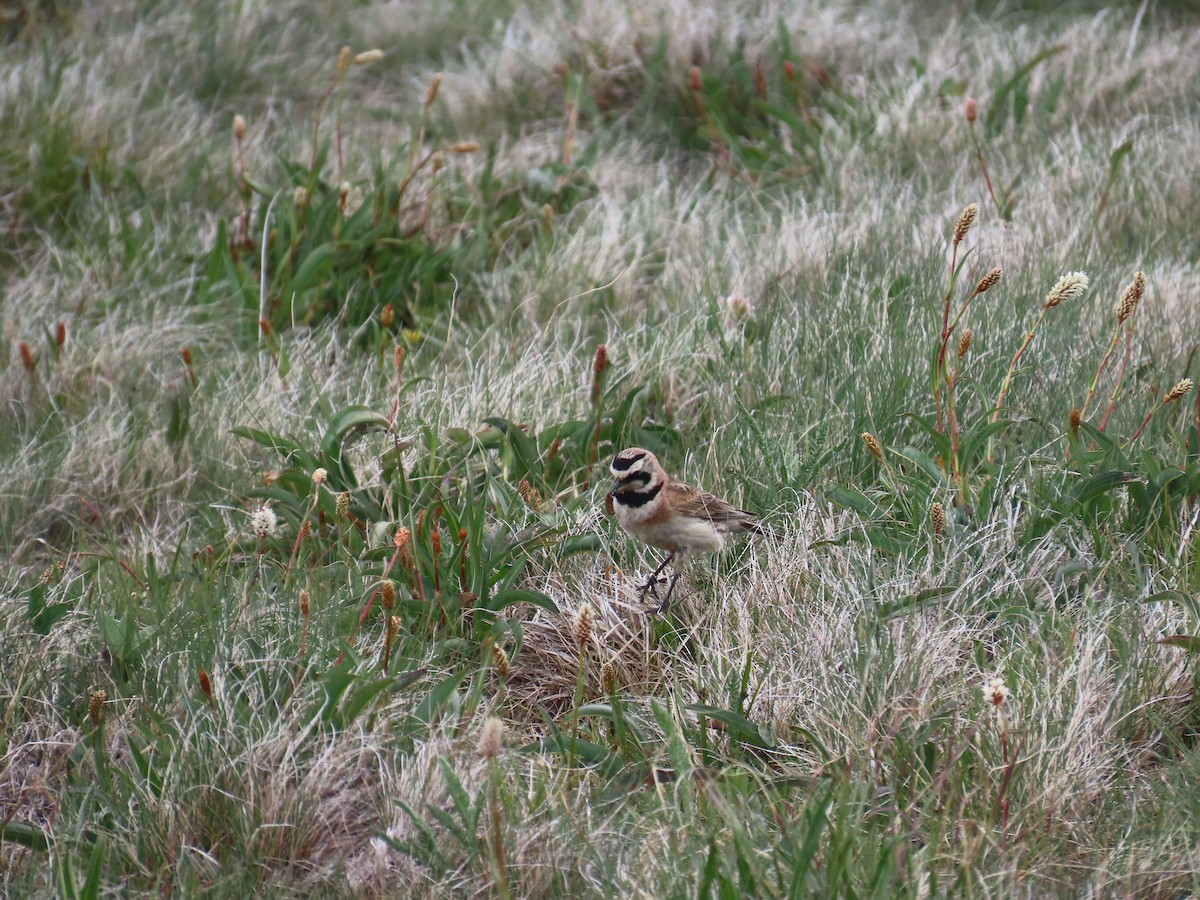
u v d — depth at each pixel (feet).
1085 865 22.34
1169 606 27.30
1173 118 52.49
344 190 45.11
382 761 24.67
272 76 60.90
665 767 25.38
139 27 60.49
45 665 27.68
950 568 28.35
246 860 23.39
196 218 49.47
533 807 23.72
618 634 29.48
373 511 32.27
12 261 47.96
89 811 24.29
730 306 39.83
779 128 57.11
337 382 39.40
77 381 40.42
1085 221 45.32
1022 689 25.05
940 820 22.76
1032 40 59.93
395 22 66.28
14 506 35.37
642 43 60.03
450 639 28.35
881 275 42.37
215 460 36.76
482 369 38.70
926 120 53.36
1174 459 32.09
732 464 33.96
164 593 29.71
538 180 50.65
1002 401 32.81
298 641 27.68
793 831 22.04
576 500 33.01
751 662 27.25
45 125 51.49
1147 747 24.95
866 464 33.42
